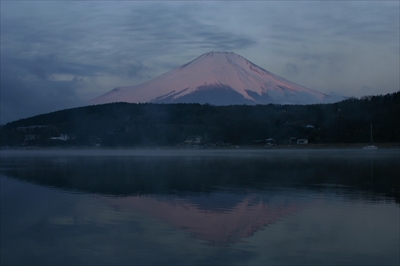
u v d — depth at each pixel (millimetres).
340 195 21797
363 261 11586
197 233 14305
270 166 42250
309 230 14562
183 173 34500
